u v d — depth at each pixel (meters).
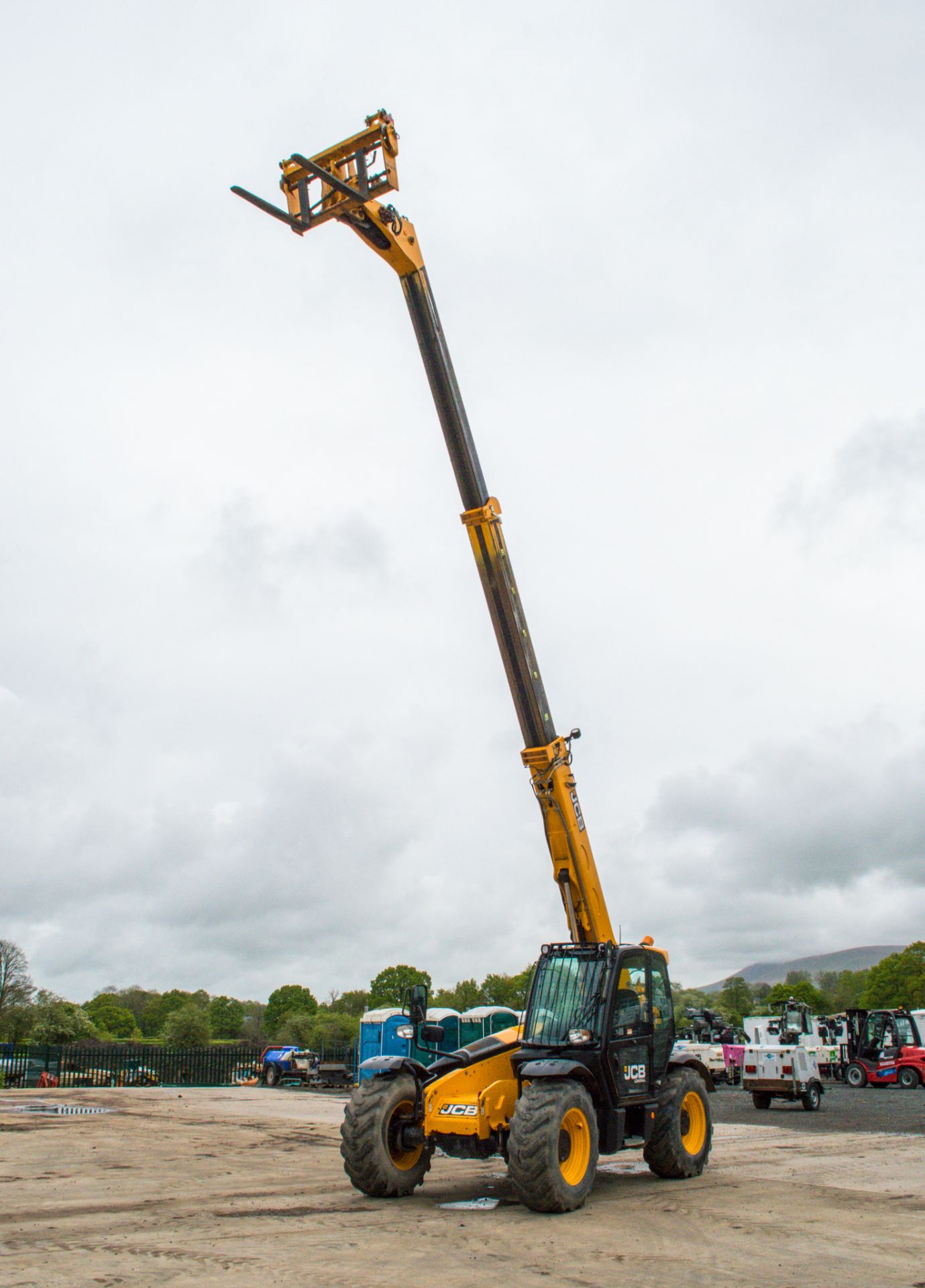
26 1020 65.00
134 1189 9.84
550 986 9.73
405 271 10.21
